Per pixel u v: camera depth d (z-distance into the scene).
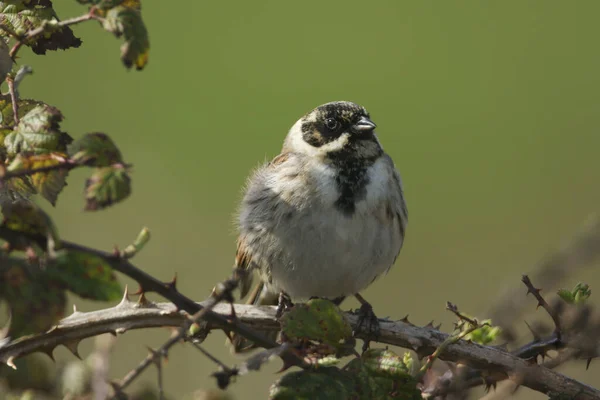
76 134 18.06
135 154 18.14
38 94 18.55
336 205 9.91
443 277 16.83
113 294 4.23
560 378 6.83
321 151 10.20
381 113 21.02
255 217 10.12
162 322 6.57
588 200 18.31
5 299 4.07
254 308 7.84
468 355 6.94
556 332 6.93
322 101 20.91
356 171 10.12
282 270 10.14
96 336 6.48
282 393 5.63
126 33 4.67
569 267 7.36
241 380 13.18
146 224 16.39
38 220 4.43
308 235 9.88
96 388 5.28
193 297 15.27
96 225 15.93
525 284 6.92
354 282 10.30
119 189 4.63
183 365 12.12
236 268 5.00
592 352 6.83
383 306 16.55
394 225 10.30
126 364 11.64
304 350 5.91
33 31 5.50
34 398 5.49
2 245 4.46
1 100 5.97
